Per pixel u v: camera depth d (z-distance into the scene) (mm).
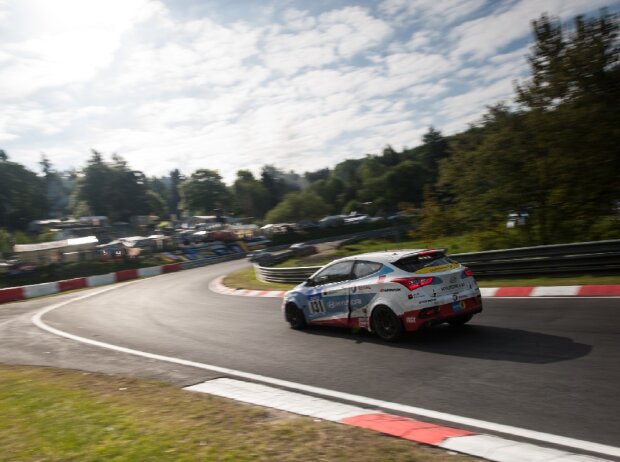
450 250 21938
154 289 23625
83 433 4453
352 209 106875
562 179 17781
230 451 3773
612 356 5500
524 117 18875
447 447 3629
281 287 18266
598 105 17125
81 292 25453
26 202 94938
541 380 5023
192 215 108062
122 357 8352
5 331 12766
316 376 6145
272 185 119062
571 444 3580
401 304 7078
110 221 101000
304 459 3543
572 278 10961
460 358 6156
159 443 4039
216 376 6602
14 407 5598
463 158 21062
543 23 18141
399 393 5180
